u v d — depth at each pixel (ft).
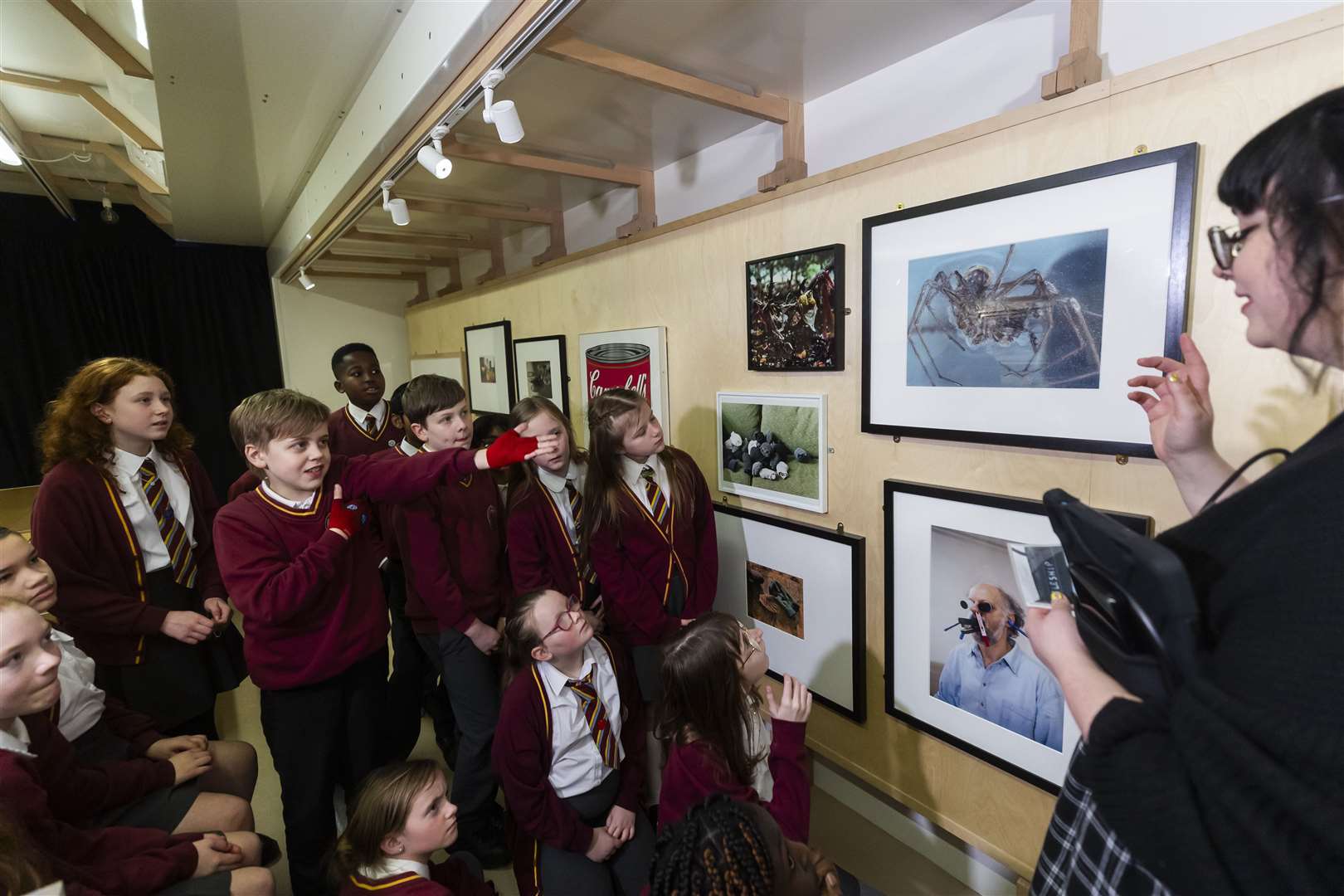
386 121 5.19
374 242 11.02
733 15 4.10
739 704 4.08
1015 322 3.74
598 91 5.30
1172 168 3.04
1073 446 3.56
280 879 5.42
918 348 4.30
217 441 14.79
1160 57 3.41
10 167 10.93
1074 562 1.74
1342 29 2.57
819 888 3.24
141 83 6.40
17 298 12.70
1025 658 4.01
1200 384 2.43
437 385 5.75
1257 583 1.24
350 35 4.99
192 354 14.40
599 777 4.77
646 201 7.53
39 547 4.85
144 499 5.44
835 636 5.31
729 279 5.82
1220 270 1.62
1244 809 1.08
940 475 4.37
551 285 8.72
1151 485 3.36
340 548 4.53
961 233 3.95
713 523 5.83
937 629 4.51
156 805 4.41
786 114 5.43
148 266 13.89
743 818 2.56
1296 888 1.01
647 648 5.64
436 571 5.34
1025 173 3.66
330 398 14.99
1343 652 1.07
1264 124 2.81
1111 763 1.37
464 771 5.56
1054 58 3.90
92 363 5.23
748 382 5.80
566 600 4.66
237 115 6.76
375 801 3.84
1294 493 1.24
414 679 6.70
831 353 4.91
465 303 11.68
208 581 6.02
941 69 4.51
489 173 7.38
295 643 4.56
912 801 4.98
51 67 7.25
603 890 4.58
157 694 5.38
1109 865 1.53
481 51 3.85
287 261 11.54
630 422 5.26
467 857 4.96
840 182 4.72
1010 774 4.27
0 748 3.38
